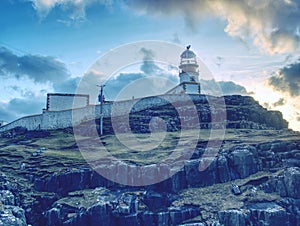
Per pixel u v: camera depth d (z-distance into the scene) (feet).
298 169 313.12
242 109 452.35
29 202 306.35
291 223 285.43
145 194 305.73
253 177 325.01
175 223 285.64
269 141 358.43
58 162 355.36
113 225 288.71
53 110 481.46
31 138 449.89
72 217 289.53
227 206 291.17
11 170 348.79
